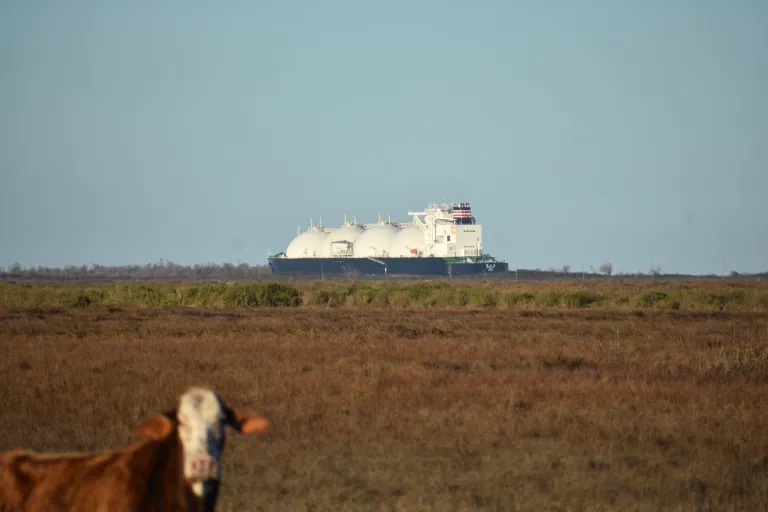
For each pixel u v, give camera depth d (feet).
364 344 435.53
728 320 647.56
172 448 103.09
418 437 224.12
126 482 101.55
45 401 266.57
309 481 185.68
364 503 171.42
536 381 310.65
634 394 284.82
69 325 553.64
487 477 189.88
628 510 166.40
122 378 310.86
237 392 286.87
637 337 485.97
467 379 312.91
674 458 208.85
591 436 226.58
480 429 232.12
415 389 287.89
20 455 105.29
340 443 218.59
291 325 568.41
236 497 172.65
